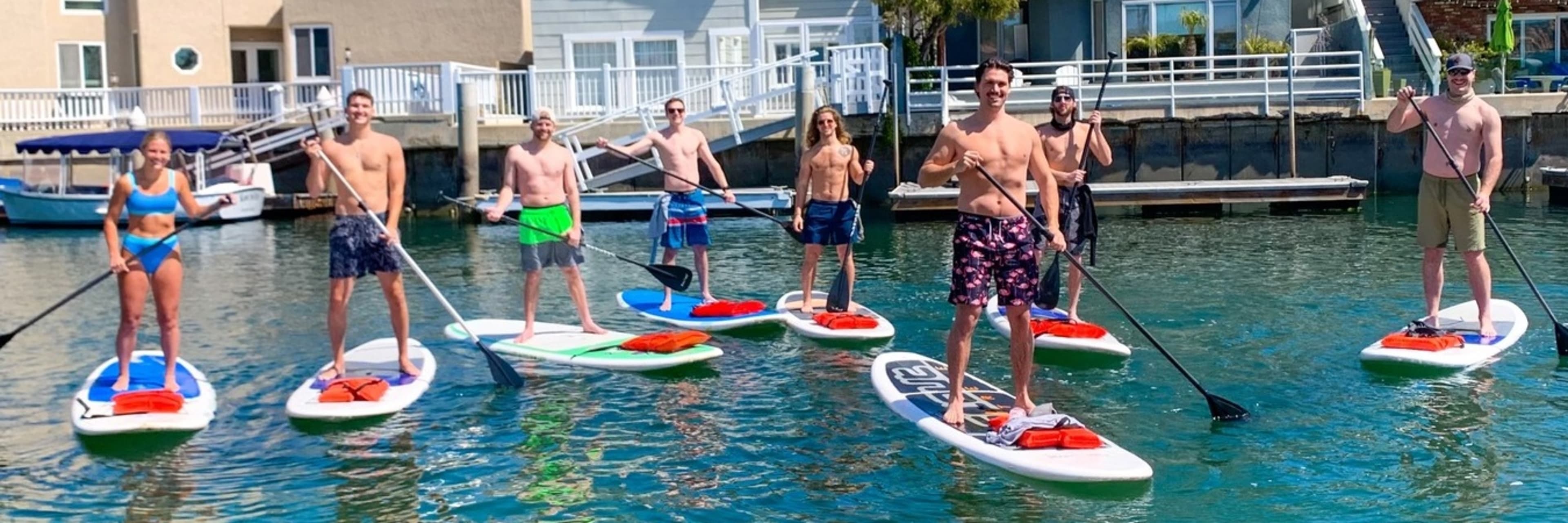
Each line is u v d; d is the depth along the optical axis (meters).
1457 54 10.19
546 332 11.34
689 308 12.72
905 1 24.05
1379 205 21.83
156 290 9.00
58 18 30.42
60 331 12.40
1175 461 7.77
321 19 29.66
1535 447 7.89
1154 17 26.33
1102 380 9.69
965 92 25.00
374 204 9.45
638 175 23.77
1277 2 25.95
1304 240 17.53
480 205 22.72
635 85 24.69
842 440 8.24
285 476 7.72
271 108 27.31
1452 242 16.88
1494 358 10.05
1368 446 7.99
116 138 23.50
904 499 7.20
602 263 16.98
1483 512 6.87
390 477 7.70
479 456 8.07
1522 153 23.36
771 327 11.84
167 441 8.41
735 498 7.27
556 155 10.98
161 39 30.39
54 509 7.21
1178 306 12.57
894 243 18.33
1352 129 23.03
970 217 7.71
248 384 9.95
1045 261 15.90
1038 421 7.86
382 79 25.06
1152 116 22.75
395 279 9.55
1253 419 8.61
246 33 31.45
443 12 29.30
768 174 24.17
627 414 8.95
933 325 11.89
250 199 23.58
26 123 27.59
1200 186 21.42
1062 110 10.69
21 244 20.70
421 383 9.57
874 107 23.27
